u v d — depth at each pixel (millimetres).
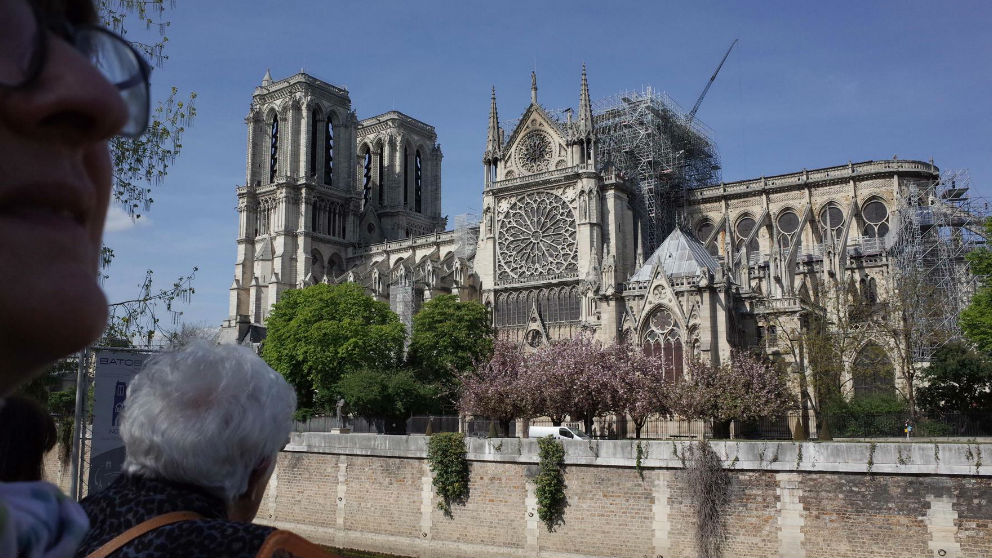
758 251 113812
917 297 80938
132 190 26047
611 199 109375
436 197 189250
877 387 78688
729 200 121188
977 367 70562
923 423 63469
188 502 4770
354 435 58938
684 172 129625
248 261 155500
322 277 157000
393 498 56281
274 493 62562
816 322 81062
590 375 68750
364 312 96500
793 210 116062
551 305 109375
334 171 166875
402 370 92250
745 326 83812
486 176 119562
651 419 78000
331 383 90250
